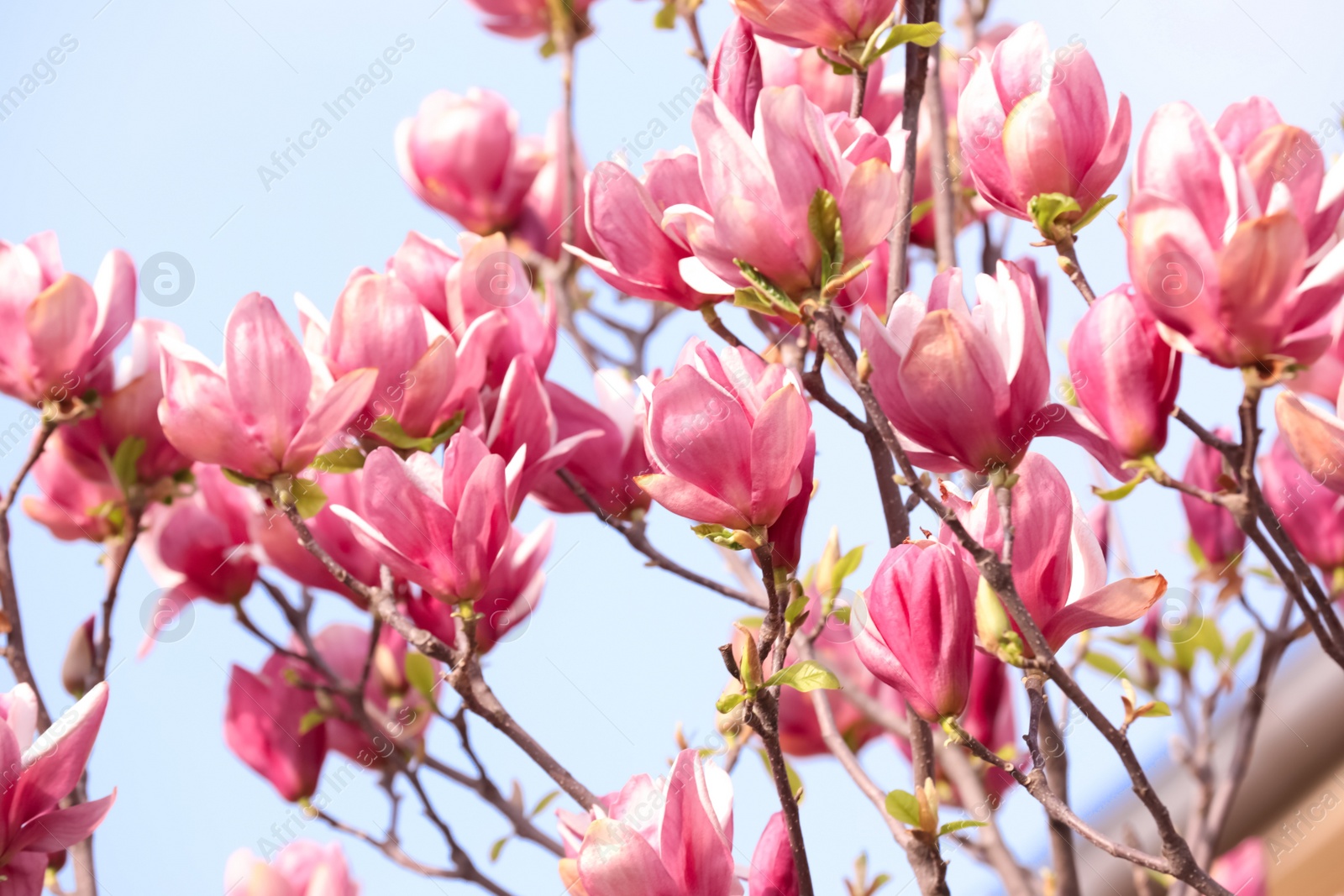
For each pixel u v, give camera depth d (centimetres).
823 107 224
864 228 204
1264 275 200
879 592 204
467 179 246
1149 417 204
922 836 205
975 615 204
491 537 212
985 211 225
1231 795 221
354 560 226
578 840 210
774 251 203
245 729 229
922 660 203
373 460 210
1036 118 209
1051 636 204
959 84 216
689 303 213
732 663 202
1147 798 199
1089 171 209
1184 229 200
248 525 230
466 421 219
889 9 211
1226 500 204
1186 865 199
